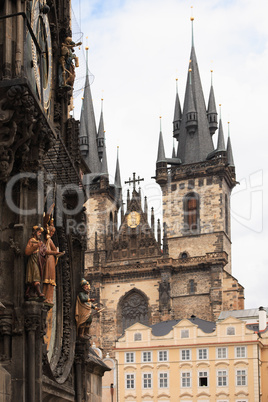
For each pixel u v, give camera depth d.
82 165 33.19
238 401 101.50
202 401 103.31
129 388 107.94
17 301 21.31
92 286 156.38
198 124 169.12
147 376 107.50
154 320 151.25
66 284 28.19
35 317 21.16
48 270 22.73
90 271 157.38
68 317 28.00
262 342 105.81
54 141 24.44
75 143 30.53
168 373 106.50
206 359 104.88
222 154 159.88
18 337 21.03
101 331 154.00
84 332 29.08
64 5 30.72
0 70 21.52
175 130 174.12
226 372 103.31
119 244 161.75
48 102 26.42
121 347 110.06
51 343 26.84
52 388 24.61
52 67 29.25
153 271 154.50
